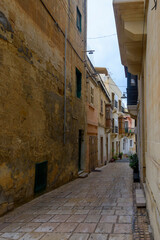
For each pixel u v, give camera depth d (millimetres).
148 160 4184
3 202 4586
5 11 4828
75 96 10641
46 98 6992
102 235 3475
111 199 6000
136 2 4598
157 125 2773
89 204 5496
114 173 13039
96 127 16312
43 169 6617
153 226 3197
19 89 5320
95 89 16031
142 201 5055
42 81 6703
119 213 4609
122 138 36000
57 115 8000
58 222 4145
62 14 8844
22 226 3951
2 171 4594
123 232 3561
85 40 12758
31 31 6043
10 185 4863
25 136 5570
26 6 5793
